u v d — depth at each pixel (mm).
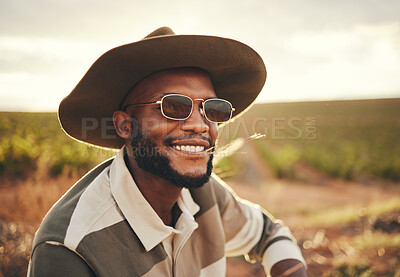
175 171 1473
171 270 1484
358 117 58625
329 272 3748
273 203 9641
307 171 17484
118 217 1367
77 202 1368
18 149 11516
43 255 1213
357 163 18125
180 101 1478
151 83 1548
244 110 2102
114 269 1283
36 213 4980
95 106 1694
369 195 11867
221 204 1890
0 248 3654
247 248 1969
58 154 10750
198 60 1546
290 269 1826
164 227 1419
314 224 6105
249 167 14625
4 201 5574
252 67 1745
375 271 3705
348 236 5211
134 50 1424
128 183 1393
